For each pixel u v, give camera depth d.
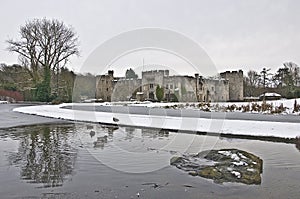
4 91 40.88
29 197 4.79
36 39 39.22
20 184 5.39
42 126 14.01
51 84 37.97
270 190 5.14
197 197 4.80
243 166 6.43
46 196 4.83
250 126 11.92
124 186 5.25
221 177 5.75
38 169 6.37
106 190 5.09
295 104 20.12
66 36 39.78
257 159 7.14
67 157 7.37
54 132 11.91
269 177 5.86
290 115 16.34
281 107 19.22
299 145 9.16
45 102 36.50
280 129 11.36
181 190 5.07
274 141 9.81
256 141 9.81
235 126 11.87
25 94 40.34
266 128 11.55
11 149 8.46
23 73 41.28
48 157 7.41
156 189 5.14
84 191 5.05
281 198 4.80
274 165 6.78
